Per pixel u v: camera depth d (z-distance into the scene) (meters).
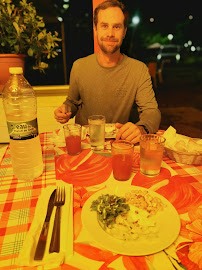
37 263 0.50
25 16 2.10
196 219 0.64
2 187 0.81
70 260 0.51
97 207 0.66
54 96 2.42
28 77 2.51
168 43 11.88
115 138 1.22
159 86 7.46
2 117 2.37
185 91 6.54
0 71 2.14
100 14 1.49
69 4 2.36
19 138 0.81
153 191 0.75
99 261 0.51
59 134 1.23
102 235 0.57
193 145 0.97
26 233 0.60
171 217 0.63
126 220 0.62
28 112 1.09
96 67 1.67
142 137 0.91
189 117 4.21
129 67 1.64
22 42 2.14
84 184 0.82
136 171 0.91
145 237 0.56
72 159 1.01
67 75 2.60
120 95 1.68
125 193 0.73
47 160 1.00
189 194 0.75
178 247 0.54
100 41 1.56
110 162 0.98
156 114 1.40
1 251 0.54
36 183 0.83
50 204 0.69
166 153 1.06
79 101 1.83
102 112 1.75
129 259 0.51
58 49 2.50
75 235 0.58
